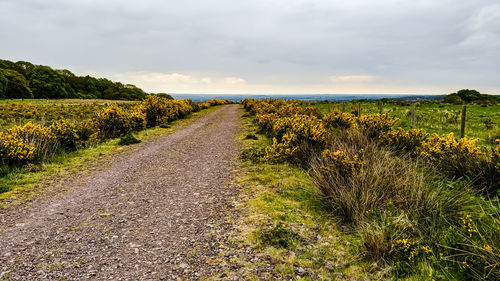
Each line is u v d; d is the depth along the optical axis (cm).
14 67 8681
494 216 367
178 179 666
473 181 480
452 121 1443
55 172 726
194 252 338
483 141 948
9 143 729
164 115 1922
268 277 285
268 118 1399
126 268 306
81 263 316
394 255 307
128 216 453
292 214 434
